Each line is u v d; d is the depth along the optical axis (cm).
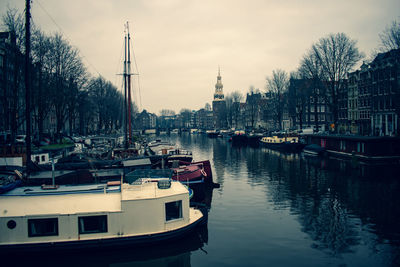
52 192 1387
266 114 10631
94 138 5012
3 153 2594
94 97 7462
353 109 6600
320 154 4731
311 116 8488
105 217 1315
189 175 2361
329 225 1730
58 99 4372
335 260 1325
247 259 1342
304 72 5700
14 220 1258
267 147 6525
